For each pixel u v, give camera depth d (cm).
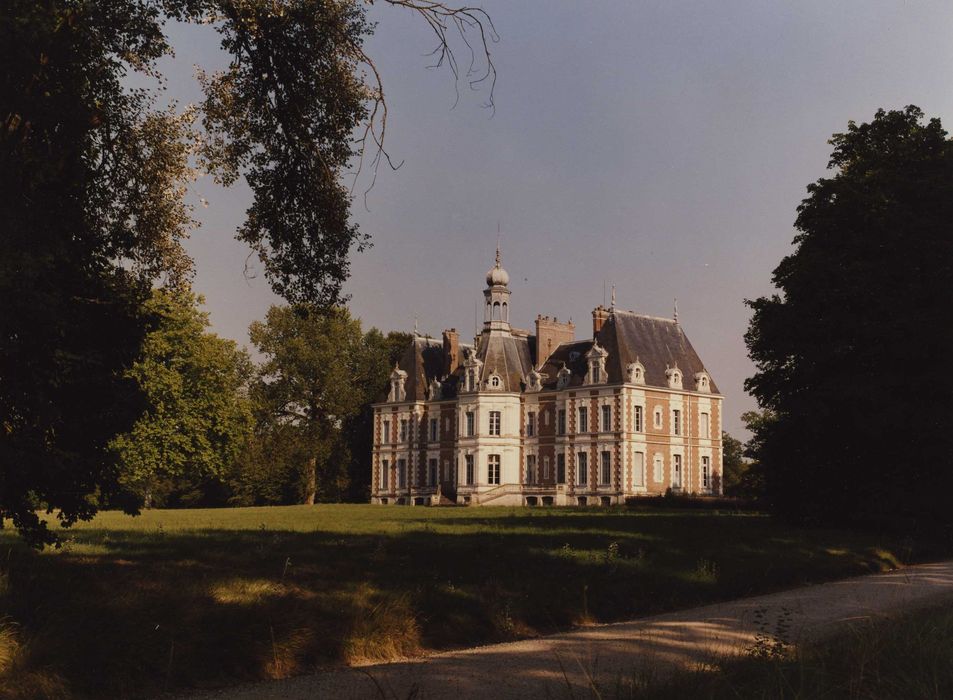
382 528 3108
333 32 1758
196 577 1529
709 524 3494
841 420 3481
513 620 1496
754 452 4016
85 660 1077
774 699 909
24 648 1052
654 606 1708
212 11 1642
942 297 3347
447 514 4878
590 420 8206
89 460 1437
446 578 1711
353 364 10000
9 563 1512
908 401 3359
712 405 8688
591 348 8400
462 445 9006
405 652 1331
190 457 7081
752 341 3853
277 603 1339
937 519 3269
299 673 1191
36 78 1387
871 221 3547
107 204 1653
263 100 1831
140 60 1612
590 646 1308
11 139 1387
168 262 1745
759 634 1359
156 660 1120
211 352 7056
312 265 1938
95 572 1512
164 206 1708
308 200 1883
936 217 3412
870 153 3772
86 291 1513
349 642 1283
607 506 7006
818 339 3569
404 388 9981
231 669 1157
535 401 8831
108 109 1608
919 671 990
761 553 2372
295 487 9831
